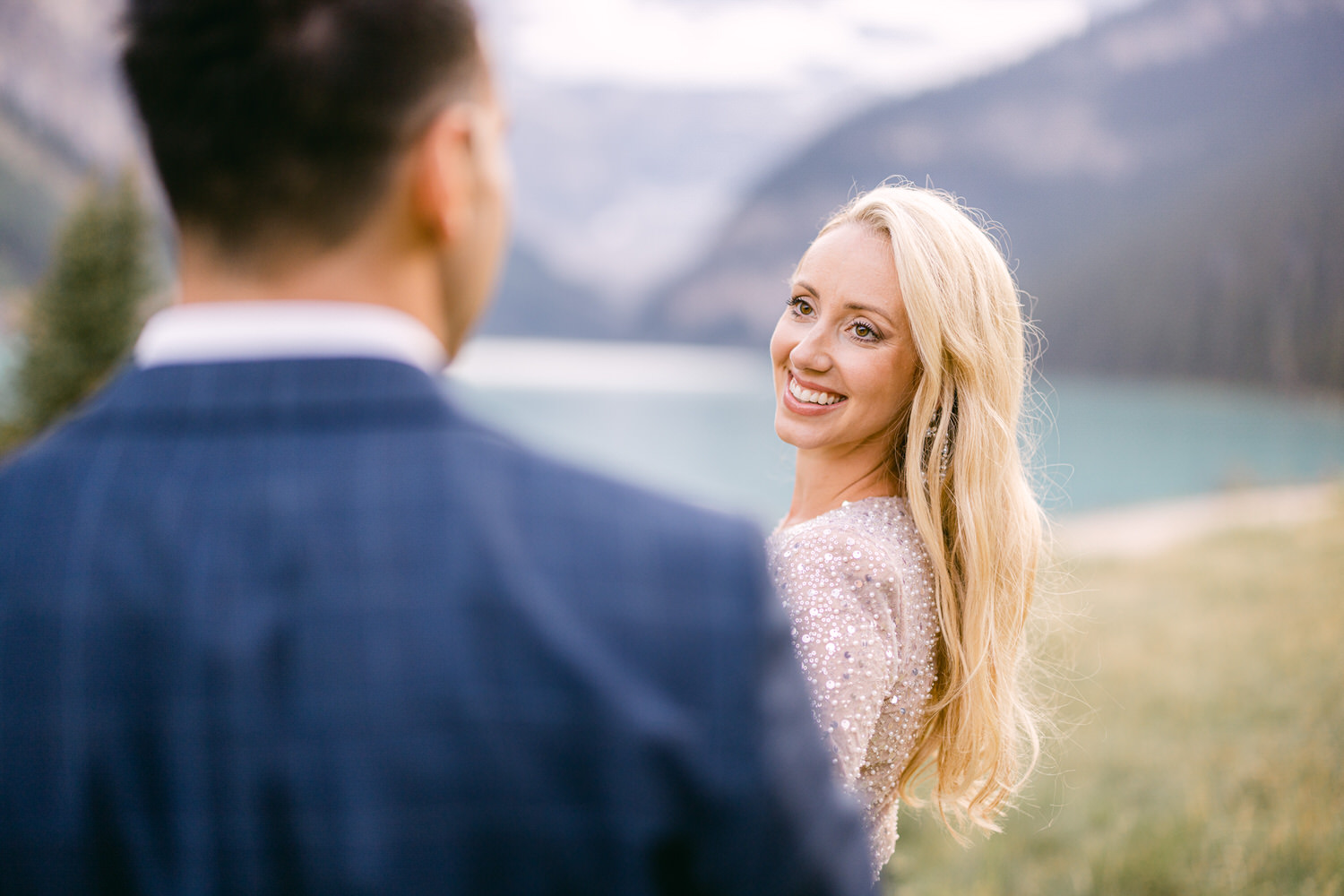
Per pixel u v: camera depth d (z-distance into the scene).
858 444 1.66
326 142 0.60
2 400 12.41
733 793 0.56
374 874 0.54
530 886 0.55
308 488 0.60
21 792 0.57
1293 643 6.97
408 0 0.62
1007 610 1.59
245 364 0.63
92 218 12.50
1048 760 4.75
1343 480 19.50
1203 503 19.66
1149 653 7.09
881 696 1.36
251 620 0.57
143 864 0.56
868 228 1.60
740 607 0.60
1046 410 2.04
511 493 0.61
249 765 0.55
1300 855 3.75
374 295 0.64
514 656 0.56
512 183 0.73
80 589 0.58
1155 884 3.72
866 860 0.65
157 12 0.60
